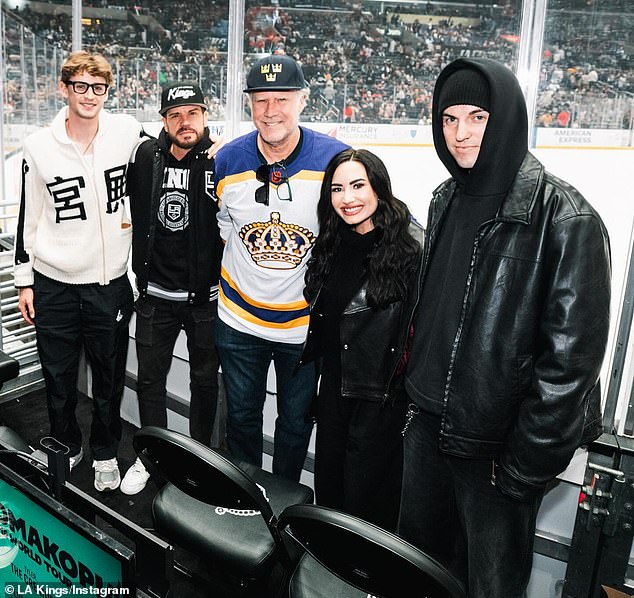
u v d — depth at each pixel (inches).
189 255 80.1
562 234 42.1
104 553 33.5
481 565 52.3
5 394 116.4
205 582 67.9
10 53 169.3
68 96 74.3
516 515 50.3
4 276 119.4
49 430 109.8
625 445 60.2
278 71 62.3
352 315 63.4
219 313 77.7
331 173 62.4
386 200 61.0
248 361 77.2
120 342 88.5
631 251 59.7
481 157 44.6
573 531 66.5
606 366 78.8
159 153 78.0
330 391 69.2
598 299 42.0
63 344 87.7
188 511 61.2
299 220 69.0
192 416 92.4
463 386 47.6
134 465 94.3
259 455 84.4
